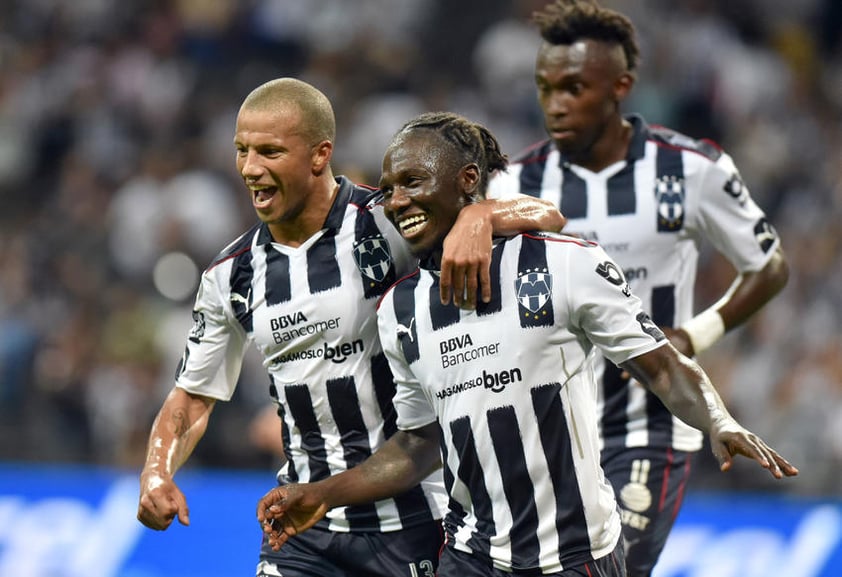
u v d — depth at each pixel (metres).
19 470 21.73
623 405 11.73
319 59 29.83
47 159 29.81
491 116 29.19
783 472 7.82
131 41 31.20
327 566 10.31
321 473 10.17
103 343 23.89
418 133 8.86
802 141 28.83
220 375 10.38
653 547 11.64
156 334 23.81
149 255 26.17
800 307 22.81
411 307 9.10
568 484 8.74
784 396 20.64
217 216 26.75
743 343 22.17
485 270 8.64
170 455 9.94
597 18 11.52
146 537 17.52
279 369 10.11
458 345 8.85
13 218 28.41
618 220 11.80
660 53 29.34
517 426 8.73
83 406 22.97
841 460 19.62
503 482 8.81
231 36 31.55
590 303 8.62
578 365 8.77
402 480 9.45
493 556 8.91
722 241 11.88
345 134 28.34
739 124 28.94
